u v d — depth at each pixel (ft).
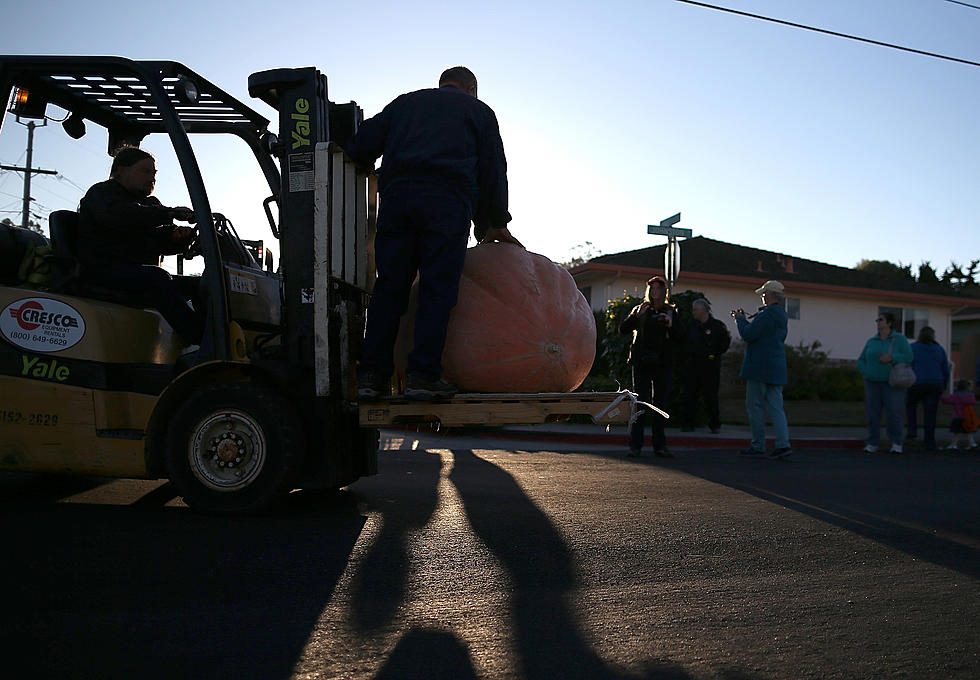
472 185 14.66
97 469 15.42
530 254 15.66
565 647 8.94
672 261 42.60
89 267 16.35
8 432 15.53
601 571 12.17
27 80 16.79
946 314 87.15
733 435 38.34
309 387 15.53
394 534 14.21
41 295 15.66
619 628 9.62
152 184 17.11
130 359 16.12
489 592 10.93
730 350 74.59
